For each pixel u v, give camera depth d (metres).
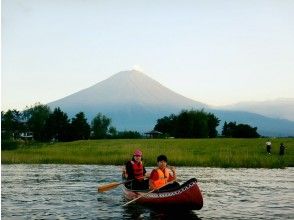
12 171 33.56
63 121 129.62
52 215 14.98
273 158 42.16
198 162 38.78
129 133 140.50
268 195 19.67
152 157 42.09
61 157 45.19
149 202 16.41
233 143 66.56
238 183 24.61
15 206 16.81
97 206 16.86
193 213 15.26
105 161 42.78
